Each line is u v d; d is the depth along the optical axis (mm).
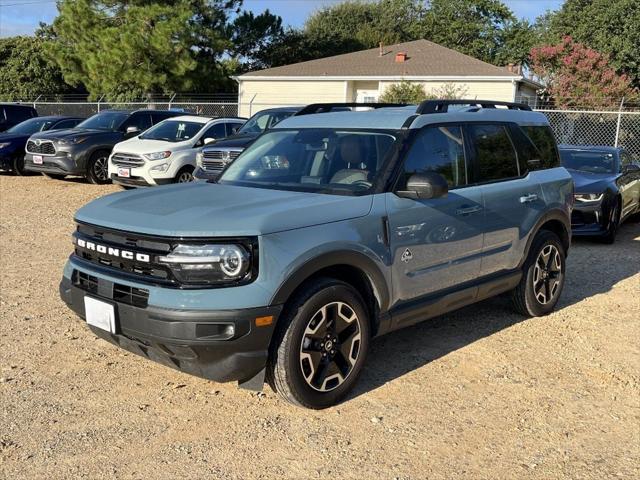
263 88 29516
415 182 4234
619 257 8875
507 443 3693
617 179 10062
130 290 3727
